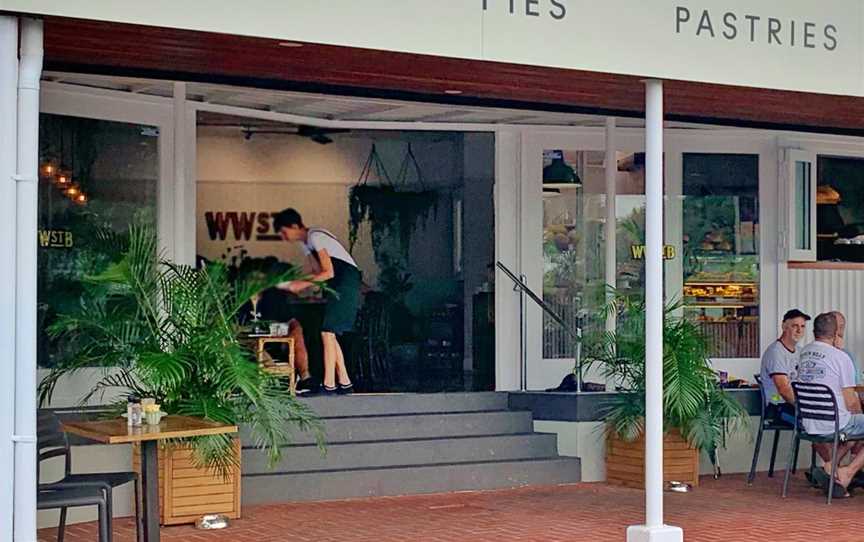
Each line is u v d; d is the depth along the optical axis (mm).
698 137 13922
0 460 6852
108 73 9133
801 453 13422
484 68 8820
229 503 10047
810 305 14461
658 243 9031
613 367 12008
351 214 14742
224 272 10164
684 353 11469
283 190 15273
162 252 11477
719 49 8992
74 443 10102
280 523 9969
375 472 11289
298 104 12430
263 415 9336
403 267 14383
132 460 10234
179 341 9445
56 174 10836
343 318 13180
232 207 15320
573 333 12875
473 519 10219
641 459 11820
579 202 13719
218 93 11742
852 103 10539
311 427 10102
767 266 14180
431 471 11523
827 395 11188
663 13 8766
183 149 11438
